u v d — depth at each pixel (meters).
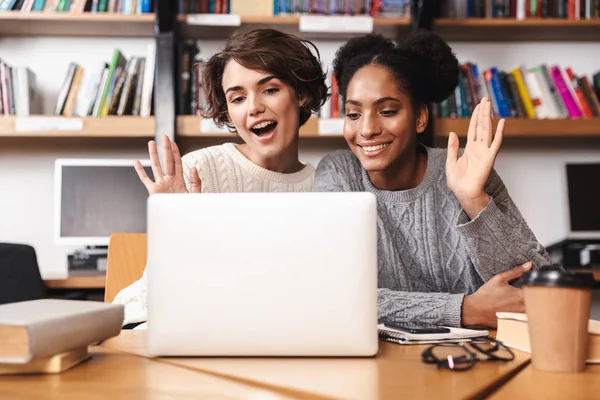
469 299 1.29
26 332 0.86
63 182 2.97
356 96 1.49
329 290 0.98
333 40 3.12
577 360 0.90
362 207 0.99
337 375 0.89
